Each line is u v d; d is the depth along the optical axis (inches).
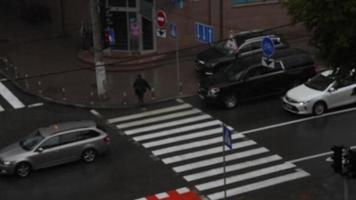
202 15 1656.0
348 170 776.9
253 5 1683.1
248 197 1002.1
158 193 1018.7
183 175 1072.8
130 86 1476.4
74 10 1820.9
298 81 1384.1
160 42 1643.7
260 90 1354.6
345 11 788.0
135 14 1620.3
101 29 1359.5
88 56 1635.1
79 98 1419.8
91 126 1135.0
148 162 1120.8
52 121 1316.4
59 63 1633.9
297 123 1246.9
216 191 1021.8
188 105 1363.2
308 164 1091.3
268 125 1243.2
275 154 1128.8
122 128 1267.2
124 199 1004.6
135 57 1604.3
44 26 1882.4
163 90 1441.9
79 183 1059.9
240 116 1293.1
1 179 1087.0
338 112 1285.7
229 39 1540.4
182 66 1588.3
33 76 1478.8
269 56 1326.3
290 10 860.0
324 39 840.9
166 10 1628.9
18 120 1330.0
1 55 1708.9
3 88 1501.0
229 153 1139.9
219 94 1316.4
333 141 1163.9
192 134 1224.2
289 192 1012.5
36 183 1067.3
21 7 1916.8
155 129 1254.9
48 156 1095.0
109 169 1101.1
